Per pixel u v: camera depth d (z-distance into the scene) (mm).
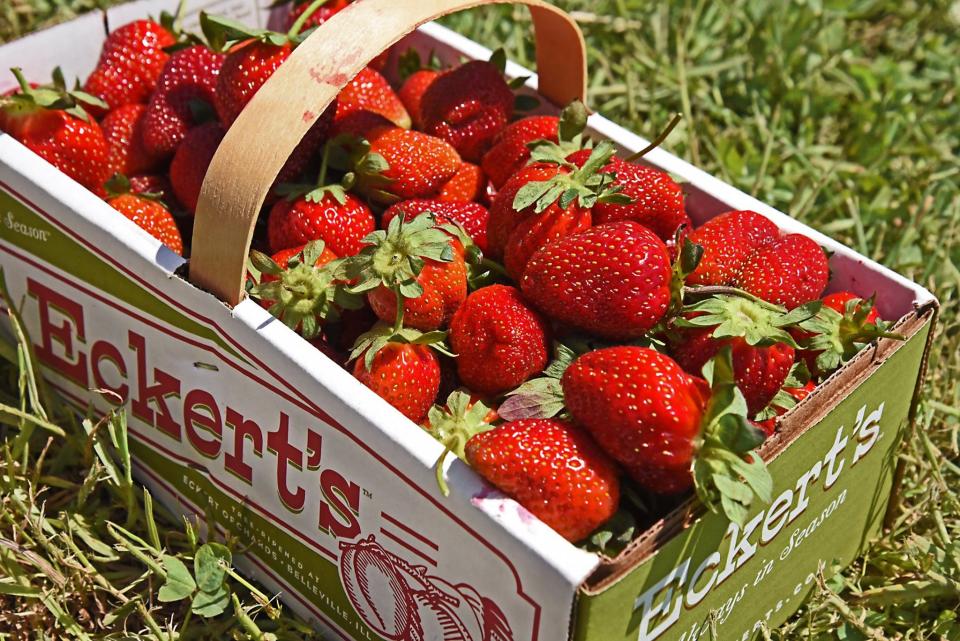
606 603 571
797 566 668
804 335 650
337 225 672
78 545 707
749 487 580
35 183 676
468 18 977
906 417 682
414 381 628
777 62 962
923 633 693
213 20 692
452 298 642
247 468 659
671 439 576
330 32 629
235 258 622
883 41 1062
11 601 691
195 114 735
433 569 608
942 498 735
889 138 921
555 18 711
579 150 677
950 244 838
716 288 624
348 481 621
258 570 685
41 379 732
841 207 875
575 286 622
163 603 688
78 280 684
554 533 574
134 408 696
